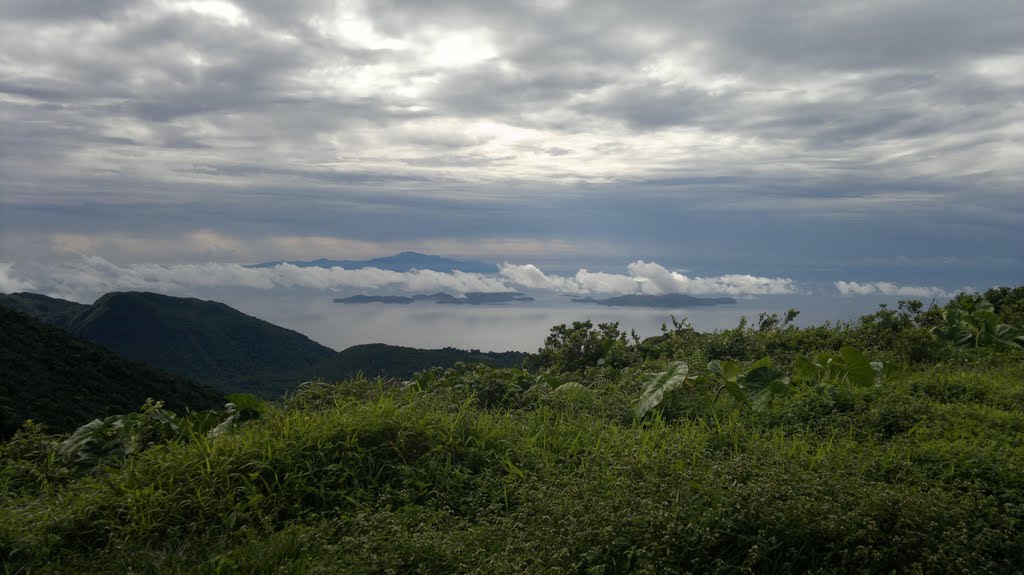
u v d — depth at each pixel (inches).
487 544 177.6
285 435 233.6
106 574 171.0
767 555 164.9
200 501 199.2
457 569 164.9
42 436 278.5
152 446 247.1
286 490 209.2
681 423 289.6
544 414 288.4
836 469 206.8
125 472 216.8
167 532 190.4
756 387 314.0
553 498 191.3
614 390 347.3
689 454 222.4
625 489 189.5
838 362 340.5
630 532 168.7
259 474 214.7
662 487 186.7
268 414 277.9
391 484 218.4
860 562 162.4
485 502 208.8
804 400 295.6
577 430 267.4
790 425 274.1
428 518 196.1
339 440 232.8
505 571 157.0
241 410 307.0
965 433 242.8
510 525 186.4
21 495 239.8
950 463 212.1
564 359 492.7
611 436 257.8
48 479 251.0
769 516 169.8
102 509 202.2
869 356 434.9
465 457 235.3
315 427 238.2
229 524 193.5
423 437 239.8
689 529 167.8
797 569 164.6
